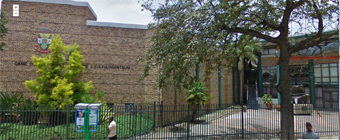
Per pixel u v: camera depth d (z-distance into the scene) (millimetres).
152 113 14930
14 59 14516
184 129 12727
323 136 10594
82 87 13938
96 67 15375
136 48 15938
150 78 15602
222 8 9805
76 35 15320
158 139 10336
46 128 10758
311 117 16812
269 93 28625
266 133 10828
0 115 10078
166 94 16109
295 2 9648
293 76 26719
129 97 15477
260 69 28812
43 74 12945
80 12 15562
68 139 10062
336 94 24188
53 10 15227
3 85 14289
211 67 11039
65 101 12133
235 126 13398
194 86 15281
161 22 10875
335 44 21547
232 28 10242
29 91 14484
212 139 10195
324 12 11156
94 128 10484
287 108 9195
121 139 10234
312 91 24859
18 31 14719
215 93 22609
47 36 14922
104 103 13508
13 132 10273
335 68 24406
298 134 11078
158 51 10180
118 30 15875
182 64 9180
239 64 22812
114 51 15695
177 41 8859
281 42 9602
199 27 9031
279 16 11734
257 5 11008
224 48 10742
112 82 15453
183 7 9906
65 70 13562
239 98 28672
